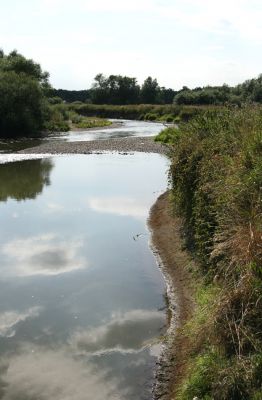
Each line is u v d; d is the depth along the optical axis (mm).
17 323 7418
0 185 18797
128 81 115250
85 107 85938
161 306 8102
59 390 5766
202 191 8289
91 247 10984
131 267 9805
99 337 7031
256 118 9508
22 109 42344
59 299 8273
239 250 5852
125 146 32219
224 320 5281
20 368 6227
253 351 4859
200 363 5371
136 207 14867
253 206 6523
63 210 14523
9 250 10719
